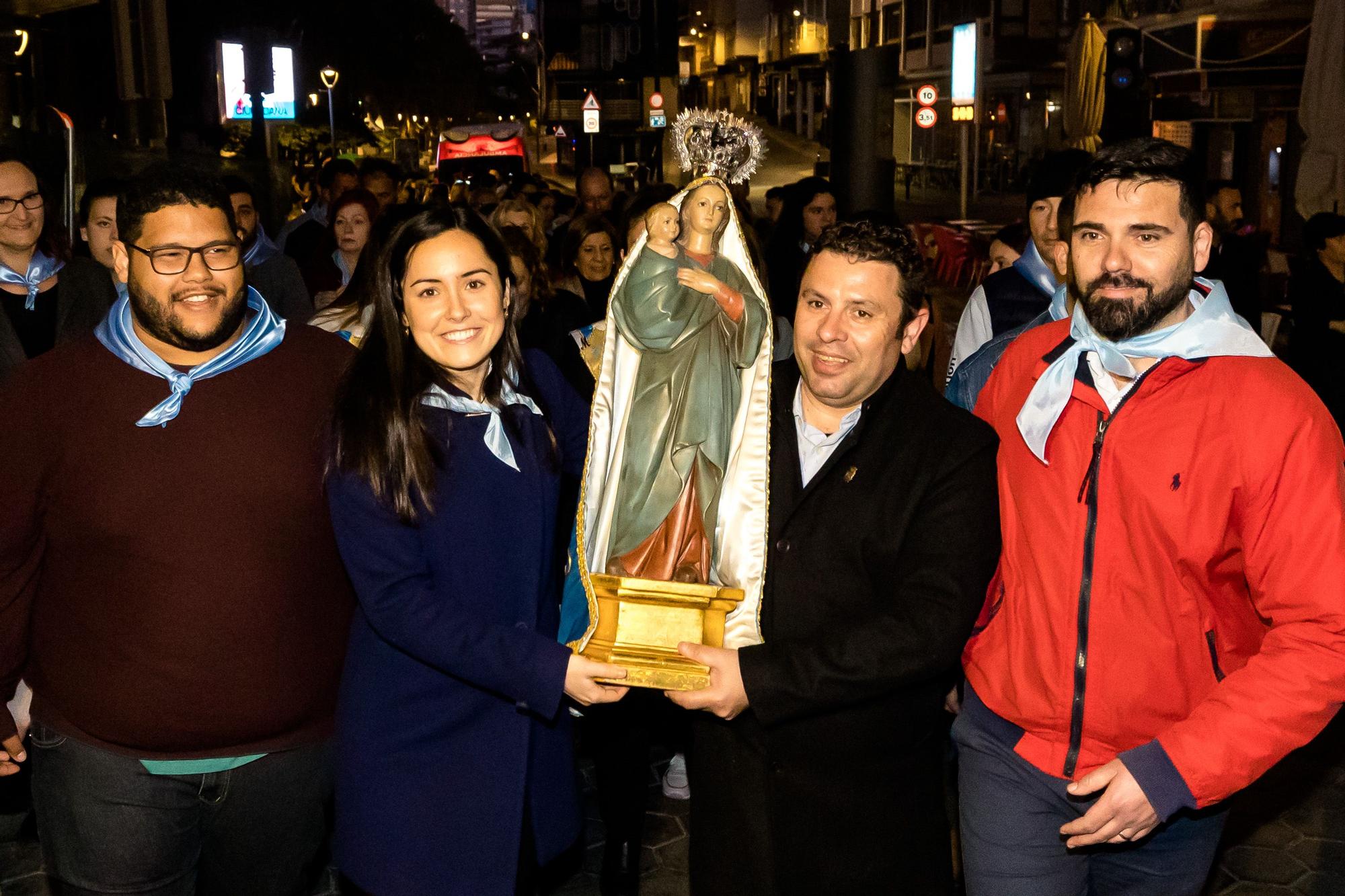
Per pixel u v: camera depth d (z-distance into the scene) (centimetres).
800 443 236
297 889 262
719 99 7850
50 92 2308
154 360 232
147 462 230
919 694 230
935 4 3797
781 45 6369
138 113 1535
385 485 221
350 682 240
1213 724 199
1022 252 467
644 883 373
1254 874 376
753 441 235
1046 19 3203
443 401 229
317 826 258
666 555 237
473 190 1461
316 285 586
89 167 1432
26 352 385
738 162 244
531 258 461
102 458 230
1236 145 1555
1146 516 212
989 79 3256
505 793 236
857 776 229
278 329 243
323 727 249
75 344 238
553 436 246
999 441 226
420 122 6125
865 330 215
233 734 237
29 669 247
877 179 923
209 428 232
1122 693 217
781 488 232
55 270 389
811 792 229
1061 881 231
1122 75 1031
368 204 573
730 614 231
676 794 424
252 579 234
